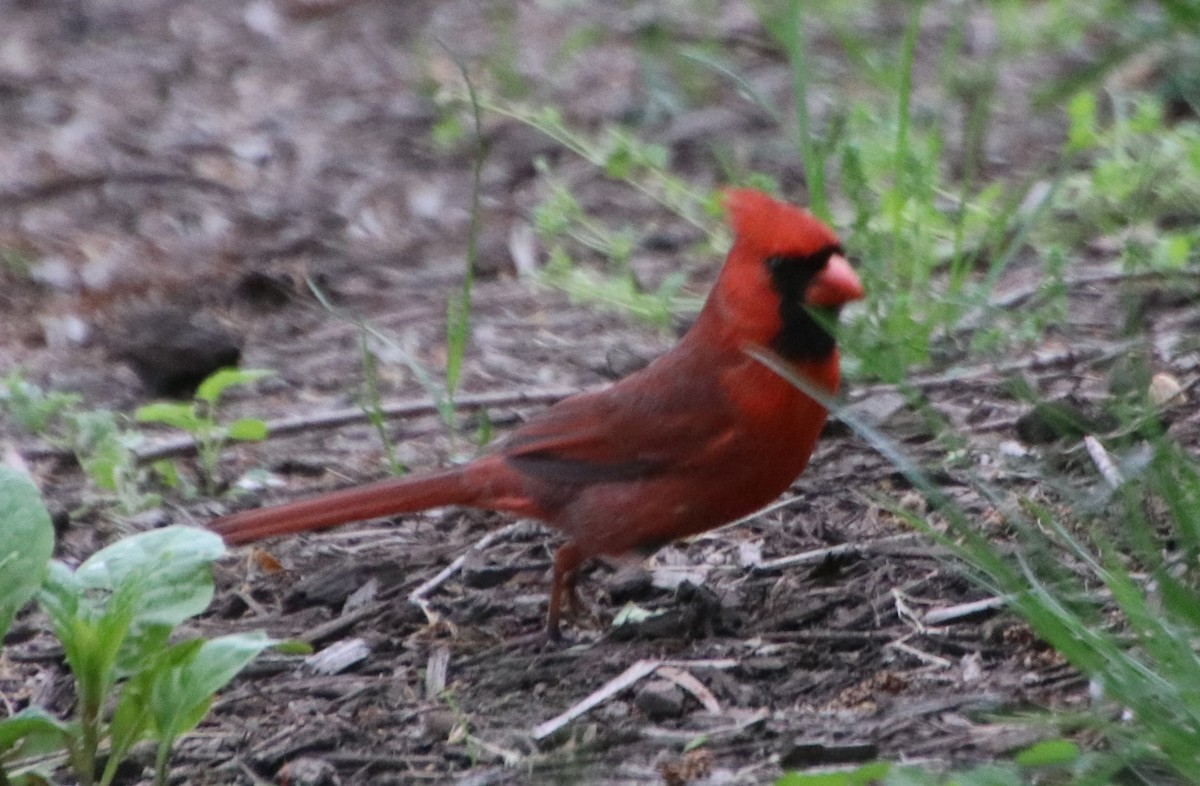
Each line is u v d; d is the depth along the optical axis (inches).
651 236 530.6
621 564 354.0
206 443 406.6
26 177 610.2
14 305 523.2
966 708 283.0
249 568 365.1
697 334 324.5
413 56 690.8
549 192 572.7
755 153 570.3
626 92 632.4
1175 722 249.8
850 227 467.8
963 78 581.6
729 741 281.1
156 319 467.8
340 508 336.5
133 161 619.2
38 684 318.3
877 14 664.4
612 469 325.1
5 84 690.2
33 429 431.5
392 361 473.4
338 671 318.3
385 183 590.9
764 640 315.9
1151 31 521.7
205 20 747.4
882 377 348.2
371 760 284.2
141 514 392.5
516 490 332.8
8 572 263.0
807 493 374.3
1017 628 306.8
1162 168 483.8
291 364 477.4
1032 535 292.2
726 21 672.4
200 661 262.1
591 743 283.4
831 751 271.0
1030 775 256.1
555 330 483.5
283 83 679.1
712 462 319.3
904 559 339.3
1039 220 453.1
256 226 567.8
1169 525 329.7
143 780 283.0
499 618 339.3
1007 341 430.9
